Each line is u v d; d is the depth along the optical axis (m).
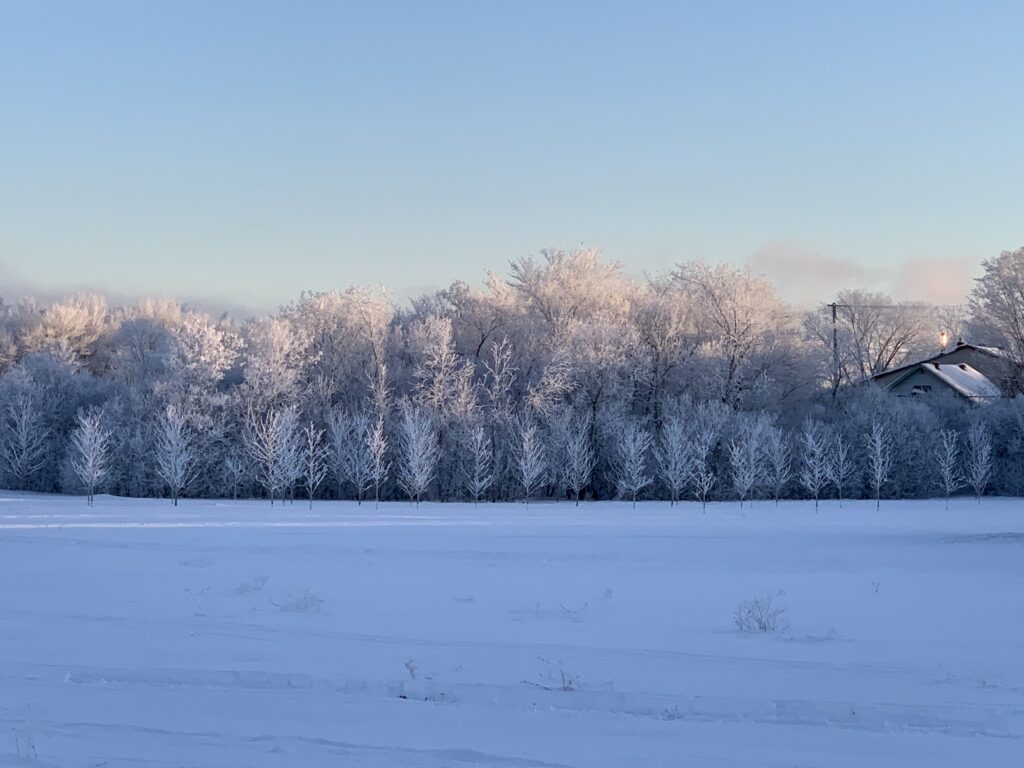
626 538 32.25
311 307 68.00
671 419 60.34
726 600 18.05
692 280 70.25
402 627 14.26
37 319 84.19
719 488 60.69
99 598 17.20
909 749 8.12
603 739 8.30
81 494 60.00
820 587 20.22
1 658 11.56
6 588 18.62
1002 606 17.36
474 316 69.62
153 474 58.78
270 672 10.69
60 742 8.07
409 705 9.30
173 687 10.02
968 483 61.00
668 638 13.52
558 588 19.62
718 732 8.55
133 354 72.94
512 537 32.28
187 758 7.65
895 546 30.19
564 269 71.88
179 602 16.80
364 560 24.95
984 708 9.46
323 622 14.67
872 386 68.00
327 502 56.22
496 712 9.11
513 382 65.94
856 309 93.75
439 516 43.44
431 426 58.94
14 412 61.97
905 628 14.84
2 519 38.34
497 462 59.69
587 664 11.48
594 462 61.62
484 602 17.38
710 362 65.69
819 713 9.26
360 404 64.38
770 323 69.19
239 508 47.78
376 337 66.94
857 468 61.09
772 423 62.38
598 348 64.81
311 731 8.45
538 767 7.55
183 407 59.97
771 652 12.46
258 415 60.81
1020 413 61.47
